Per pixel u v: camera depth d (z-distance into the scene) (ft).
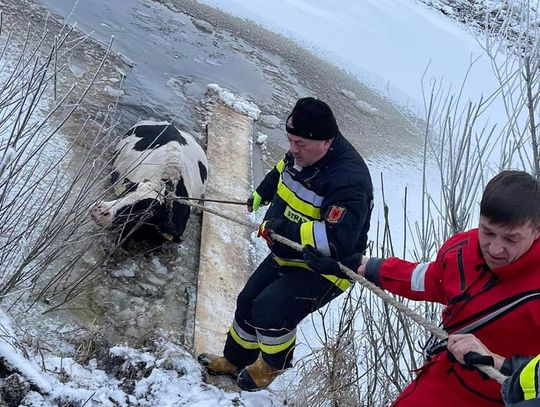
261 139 24.73
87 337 13.94
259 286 13.97
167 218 16.80
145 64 26.23
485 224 8.39
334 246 11.85
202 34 31.12
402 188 24.84
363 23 38.86
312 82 31.24
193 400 12.96
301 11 38.19
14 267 14.58
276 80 29.99
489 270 8.98
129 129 19.98
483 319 8.91
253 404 13.85
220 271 17.78
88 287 15.66
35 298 14.61
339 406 12.95
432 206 24.34
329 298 13.20
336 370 13.09
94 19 27.78
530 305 8.50
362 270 10.95
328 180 12.21
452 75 35.60
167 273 17.04
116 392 12.48
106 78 23.58
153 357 13.70
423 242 13.03
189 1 34.06
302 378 13.57
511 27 20.15
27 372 11.69
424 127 31.12
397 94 33.76
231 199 20.76
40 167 17.48
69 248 15.89
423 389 9.69
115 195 17.78
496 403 9.17
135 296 16.05
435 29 39.78
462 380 9.34
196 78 27.07
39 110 19.69
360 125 28.78
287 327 13.17
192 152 18.89
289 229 12.55
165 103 24.09
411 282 10.18
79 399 11.81
